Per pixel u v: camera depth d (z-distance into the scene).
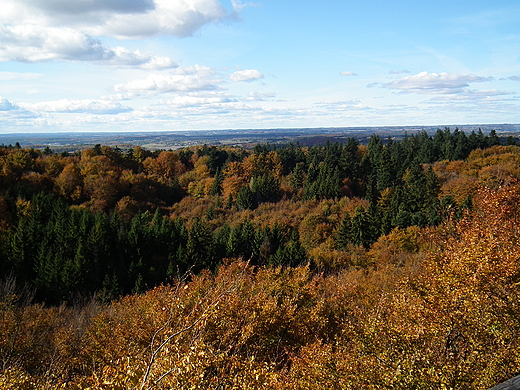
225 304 14.19
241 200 79.12
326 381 10.86
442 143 100.06
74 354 18.05
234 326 13.99
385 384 9.77
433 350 11.38
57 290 38.09
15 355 16.02
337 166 88.38
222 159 108.81
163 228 54.56
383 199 72.31
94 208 70.31
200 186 89.69
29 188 68.12
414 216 56.59
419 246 46.62
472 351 10.85
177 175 99.44
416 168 74.75
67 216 53.88
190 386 6.68
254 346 14.69
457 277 14.03
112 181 77.94
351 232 59.53
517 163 73.75
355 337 13.70
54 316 29.41
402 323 13.43
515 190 18.52
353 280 33.31
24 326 21.50
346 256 51.81
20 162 77.31
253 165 94.62
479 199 21.59
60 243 44.72
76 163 85.00
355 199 76.81
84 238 45.94
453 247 17.31
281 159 101.44
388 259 45.50
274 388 9.47
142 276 44.94
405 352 11.42
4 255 41.72
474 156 87.75
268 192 83.50
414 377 9.73
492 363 10.15
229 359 9.78
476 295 12.26
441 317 12.55
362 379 10.30
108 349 16.06
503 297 12.67
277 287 24.67
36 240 45.12
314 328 19.50
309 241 62.84
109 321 21.66
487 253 13.59
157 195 88.12
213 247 51.94
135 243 49.84
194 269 48.91
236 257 52.41
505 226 16.39
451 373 9.68
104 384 7.39
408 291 16.17
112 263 45.12
